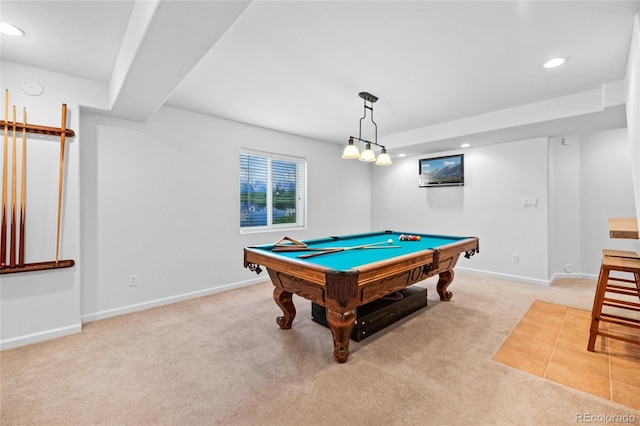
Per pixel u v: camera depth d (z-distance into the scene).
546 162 3.82
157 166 3.17
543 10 1.67
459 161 4.62
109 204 2.87
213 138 3.61
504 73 2.47
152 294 3.14
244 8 1.35
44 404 1.58
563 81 2.63
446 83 2.66
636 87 1.81
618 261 2.12
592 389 1.68
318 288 2.04
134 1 1.64
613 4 1.62
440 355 2.08
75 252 2.54
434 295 3.45
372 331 2.41
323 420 1.46
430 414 1.49
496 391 1.67
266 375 1.85
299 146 4.63
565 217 4.16
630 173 3.77
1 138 2.25
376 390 1.69
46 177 2.42
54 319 2.43
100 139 2.81
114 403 1.59
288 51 2.11
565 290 3.62
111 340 2.35
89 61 2.29
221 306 3.15
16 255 2.32
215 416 1.49
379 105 3.24
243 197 4.04
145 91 2.27
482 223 4.44
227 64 2.30
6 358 2.08
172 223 3.28
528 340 2.29
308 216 4.78
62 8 1.67
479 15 1.71
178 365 1.97
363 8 1.64
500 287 3.77
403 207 5.46
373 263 1.90
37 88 2.38
